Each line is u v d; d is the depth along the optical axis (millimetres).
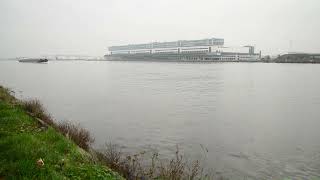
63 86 51438
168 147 16750
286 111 28188
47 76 76438
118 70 108125
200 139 18438
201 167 13773
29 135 9633
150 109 28938
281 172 13570
